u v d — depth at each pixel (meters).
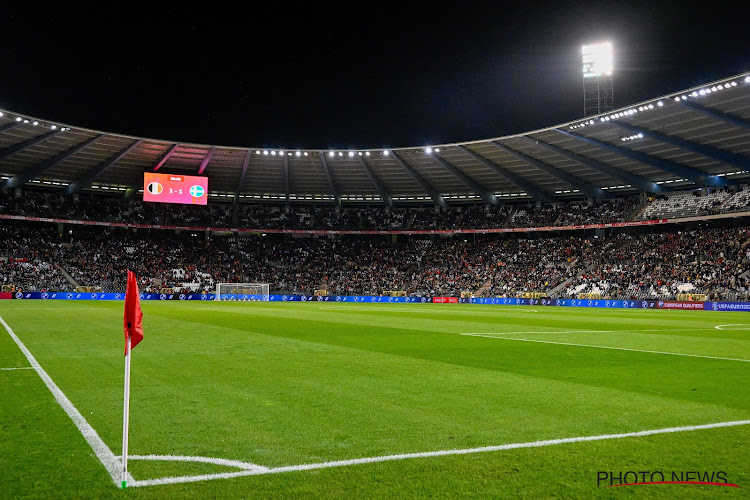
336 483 5.47
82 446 6.62
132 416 8.09
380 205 82.06
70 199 70.75
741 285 52.75
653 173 61.31
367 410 8.53
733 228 60.06
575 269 66.88
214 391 9.98
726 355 15.70
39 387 10.27
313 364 13.42
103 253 70.94
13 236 67.31
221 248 78.12
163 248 75.25
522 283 68.00
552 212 72.62
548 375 11.97
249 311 39.22
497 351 16.38
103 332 21.19
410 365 13.35
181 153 63.75
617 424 7.71
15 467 5.89
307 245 81.12
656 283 58.44
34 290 61.41
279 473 5.74
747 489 5.40
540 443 6.79
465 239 80.12
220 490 5.29
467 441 6.88
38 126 51.88
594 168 60.28
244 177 70.88
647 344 18.67
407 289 73.19
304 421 7.84
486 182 71.69
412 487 5.38
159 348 16.44
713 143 49.97
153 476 5.64
